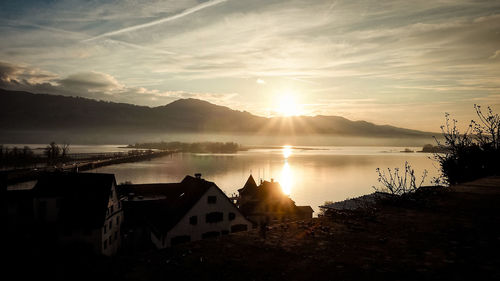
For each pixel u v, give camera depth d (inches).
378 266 134.3
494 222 202.4
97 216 1309.1
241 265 135.3
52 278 112.3
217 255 147.9
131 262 135.9
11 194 1489.9
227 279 120.3
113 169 6387.8
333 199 3272.6
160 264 134.4
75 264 126.2
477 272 126.1
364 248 158.2
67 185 1434.5
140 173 5610.2
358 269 130.4
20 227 1316.4
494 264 134.5
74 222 1274.6
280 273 126.4
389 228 194.5
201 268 131.6
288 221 214.7
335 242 167.0
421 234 179.9
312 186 4151.1
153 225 1550.2
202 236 1411.2
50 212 1378.0
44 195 1376.7
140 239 1648.6
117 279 117.5
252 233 183.9
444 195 294.7
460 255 146.7
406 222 207.6
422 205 254.5
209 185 1440.7
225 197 1461.6
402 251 153.6
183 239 1369.3
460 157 514.6
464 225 197.8
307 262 139.4
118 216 1561.3
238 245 162.9
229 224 1467.8
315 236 178.7
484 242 163.8
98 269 125.6
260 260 140.6
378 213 233.8
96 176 1477.6
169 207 1660.9
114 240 1489.9
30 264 129.4
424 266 134.4
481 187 336.8
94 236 1275.8
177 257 144.1
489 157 491.2
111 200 1439.5
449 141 533.6
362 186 4151.1
